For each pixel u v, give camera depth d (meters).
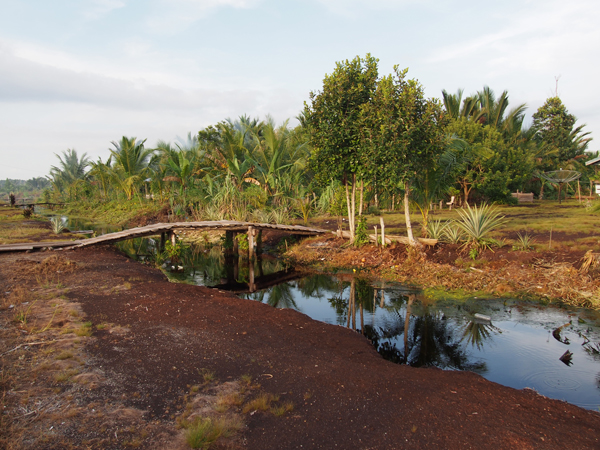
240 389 4.66
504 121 36.22
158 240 23.11
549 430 3.92
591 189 31.67
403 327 8.03
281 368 5.33
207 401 4.36
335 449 3.55
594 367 5.95
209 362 5.42
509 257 10.84
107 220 32.41
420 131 11.47
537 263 10.26
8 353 5.34
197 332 6.57
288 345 6.29
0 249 13.95
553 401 4.62
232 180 25.06
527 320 7.95
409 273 11.52
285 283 12.22
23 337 5.93
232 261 16.20
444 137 12.13
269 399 4.43
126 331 6.45
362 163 12.61
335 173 13.75
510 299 9.16
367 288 10.95
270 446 3.58
